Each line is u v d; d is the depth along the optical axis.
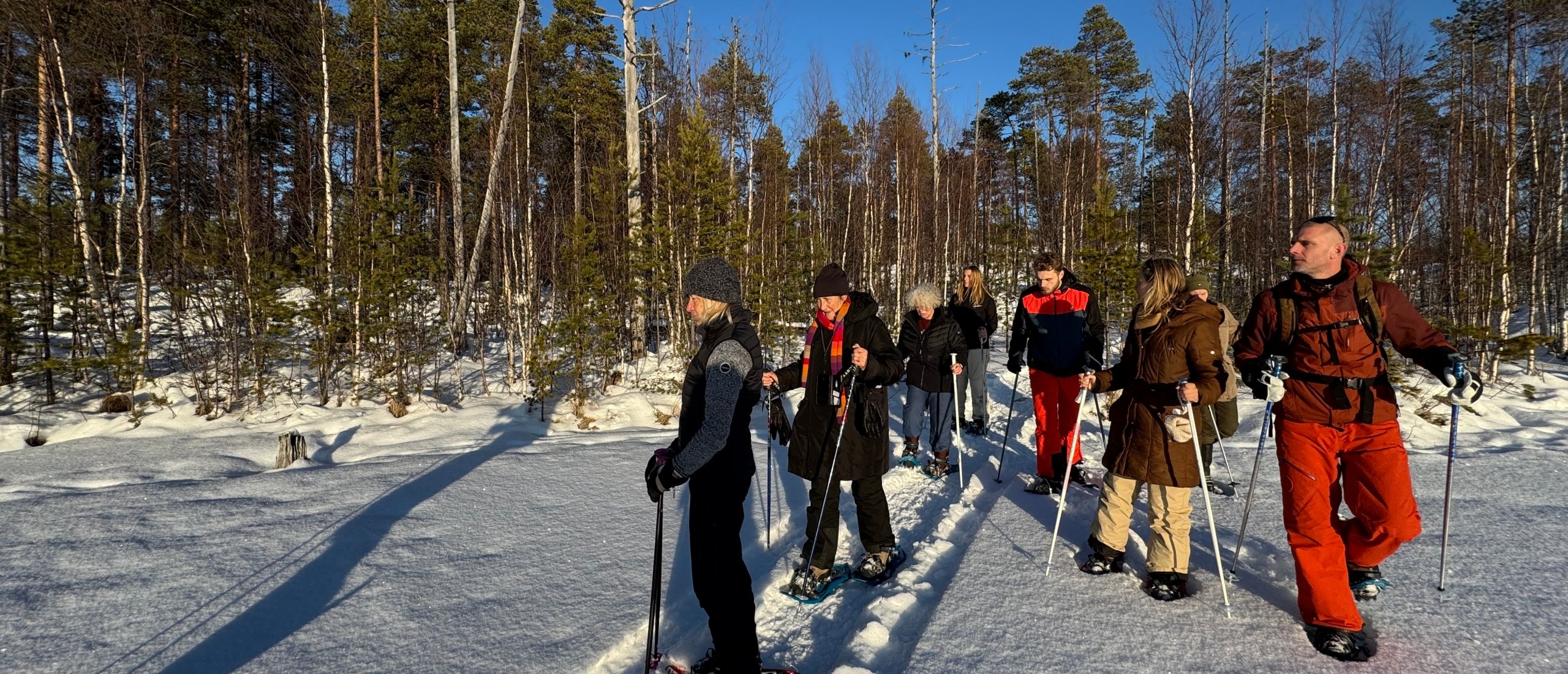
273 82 19.06
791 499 5.02
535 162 15.88
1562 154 16.25
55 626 2.85
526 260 12.50
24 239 9.34
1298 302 2.75
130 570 3.45
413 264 9.90
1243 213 21.02
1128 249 14.59
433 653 2.68
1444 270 12.50
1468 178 15.81
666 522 4.35
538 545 3.92
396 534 4.05
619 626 2.94
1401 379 8.68
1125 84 30.92
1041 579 3.23
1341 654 2.43
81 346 10.30
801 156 27.59
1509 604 2.80
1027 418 8.23
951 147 28.56
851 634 2.94
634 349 13.08
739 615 2.46
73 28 10.97
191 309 10.28
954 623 2.80
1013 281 26.02
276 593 3.20
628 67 13.44
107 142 15.14
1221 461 5.67
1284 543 3.63
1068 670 2.40
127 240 12.15
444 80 19.70
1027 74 32.66
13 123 13.14
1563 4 14.73
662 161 16.73
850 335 3.45
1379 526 2.68
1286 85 20.03
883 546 3.56
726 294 2.55
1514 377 12.16
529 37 17.09
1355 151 18.30
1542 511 4.04
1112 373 3.32
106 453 6.84
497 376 11.91
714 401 2.30
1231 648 2.54
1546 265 16.69
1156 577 3.03
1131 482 3.21
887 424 3.47
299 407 9.38
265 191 14.31
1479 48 17.92
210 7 15.00
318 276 9.86
